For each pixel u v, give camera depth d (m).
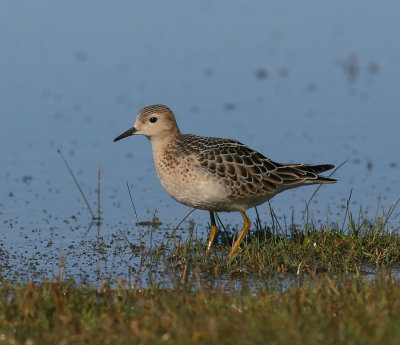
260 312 10.78
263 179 14.86
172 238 16.45
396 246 15.00
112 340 10.09
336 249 14.91
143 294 12.30
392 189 19.56
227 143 15.14
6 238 16.28
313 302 11.14
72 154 22.14
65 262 14.80
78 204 18.70
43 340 10.19
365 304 10.98
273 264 14.30
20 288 11.75
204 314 10.77
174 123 15.09
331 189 19.80
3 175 20.45
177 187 14.78
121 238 16.42
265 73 29.83
